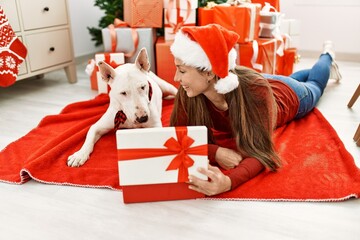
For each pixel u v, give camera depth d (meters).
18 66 1.98
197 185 1.05
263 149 1.17
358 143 1.42
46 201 1.11
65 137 1.49
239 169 1.12
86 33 3.15
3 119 1.81
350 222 0.98
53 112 1.91
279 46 2.26
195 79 1.06
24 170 1.20
